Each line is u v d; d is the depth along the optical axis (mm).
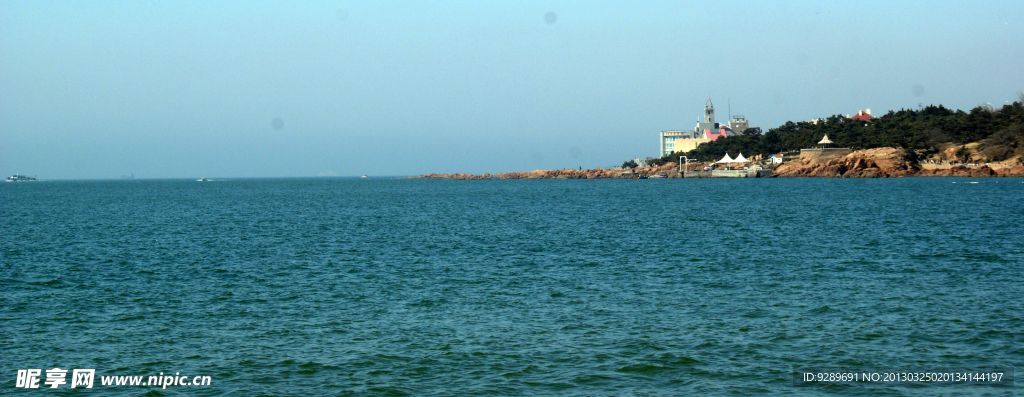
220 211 110062
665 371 22797
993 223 68688
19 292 35406
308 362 23828
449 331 27359
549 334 26844
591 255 48531
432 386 21703
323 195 185250
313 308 31438
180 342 26109
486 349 25078
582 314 29906
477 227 73312
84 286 37125
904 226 67125
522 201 134000
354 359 24125
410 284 37250
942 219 74312
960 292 33406
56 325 28500
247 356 24484
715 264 43500
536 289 35531
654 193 161375
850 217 79500
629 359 23906
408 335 26844
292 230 71500
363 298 33562
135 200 159000
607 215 89125
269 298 33688
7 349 25219
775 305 31203
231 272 41781
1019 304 30594
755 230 65375
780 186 184250
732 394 20984
